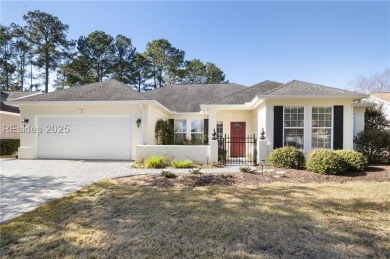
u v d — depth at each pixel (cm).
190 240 387
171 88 2244
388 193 663
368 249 359
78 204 579
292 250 355
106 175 935
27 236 406
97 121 1391
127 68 3728
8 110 1919
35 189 725
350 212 513
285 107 1202
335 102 1175
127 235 407
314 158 966
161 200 605
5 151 1769
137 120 1359
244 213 508
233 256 338
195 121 1831
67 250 358
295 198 619
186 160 1218
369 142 1235
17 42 3328
